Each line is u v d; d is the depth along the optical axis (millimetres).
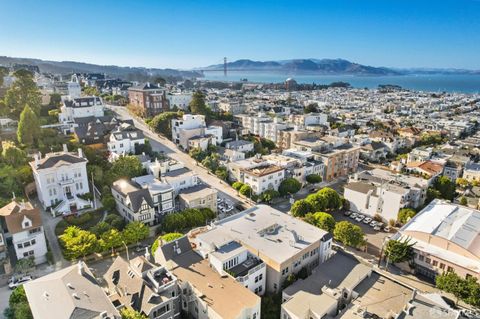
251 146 150250
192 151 136125
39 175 85250
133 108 192125
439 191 112688
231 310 48969
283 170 113750
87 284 50062
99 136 128125
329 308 52469
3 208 73750
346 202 104125
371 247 84375
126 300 51188
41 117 142250
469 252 67875
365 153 158750
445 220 79500
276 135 171625
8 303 58469
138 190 86250
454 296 65000
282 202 108312
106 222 81875
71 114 146875
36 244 70000
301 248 65625
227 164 121500
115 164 105562
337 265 63688
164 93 193375
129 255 74750
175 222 82438
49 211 88312
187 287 54562
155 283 52344
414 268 74000
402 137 180750
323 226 82188
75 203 88938
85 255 72375
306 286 57719
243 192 105750
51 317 42969
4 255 67875
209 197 95625
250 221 76562
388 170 130000
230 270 59500
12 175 90188
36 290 48281
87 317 43000
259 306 51844
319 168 127062
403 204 95062
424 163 126562
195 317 54062
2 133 116125
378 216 97938
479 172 126875
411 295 56062
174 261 60688
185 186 102062
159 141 154250
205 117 176500
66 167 89500
